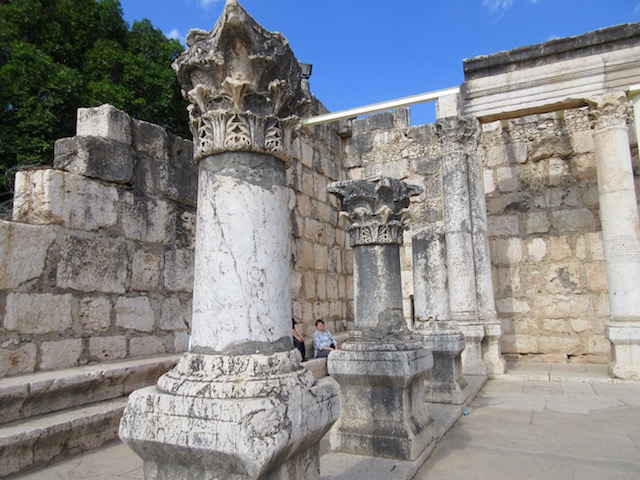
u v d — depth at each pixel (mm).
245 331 2838
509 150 12094
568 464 4484
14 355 5188
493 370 9281
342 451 4695
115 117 6641
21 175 5891
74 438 4785
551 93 9312
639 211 10703
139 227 6879
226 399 2553
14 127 12031
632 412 6328
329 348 9500
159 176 7273
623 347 8516
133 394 2828
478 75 9844
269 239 3016
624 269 8562
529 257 11688
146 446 2645
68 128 12930
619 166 8773
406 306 12820
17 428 4410
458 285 9336
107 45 14008
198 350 2896
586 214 11312
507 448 4977
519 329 11617
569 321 11242
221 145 3023
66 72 12445
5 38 13070
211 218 3006
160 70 14570
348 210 5355
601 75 9062
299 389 2758
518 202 11898
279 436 2480
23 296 5336
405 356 4613
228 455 2377
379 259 5172
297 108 3494
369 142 13805
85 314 6020
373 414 4680
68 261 5867
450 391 6566
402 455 4441
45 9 13922
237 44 2979
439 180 12922
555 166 11680
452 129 9688
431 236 7766
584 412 6391
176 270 7441
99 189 6348
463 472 4328
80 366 5832
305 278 11148
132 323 6645
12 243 5270
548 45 9352
